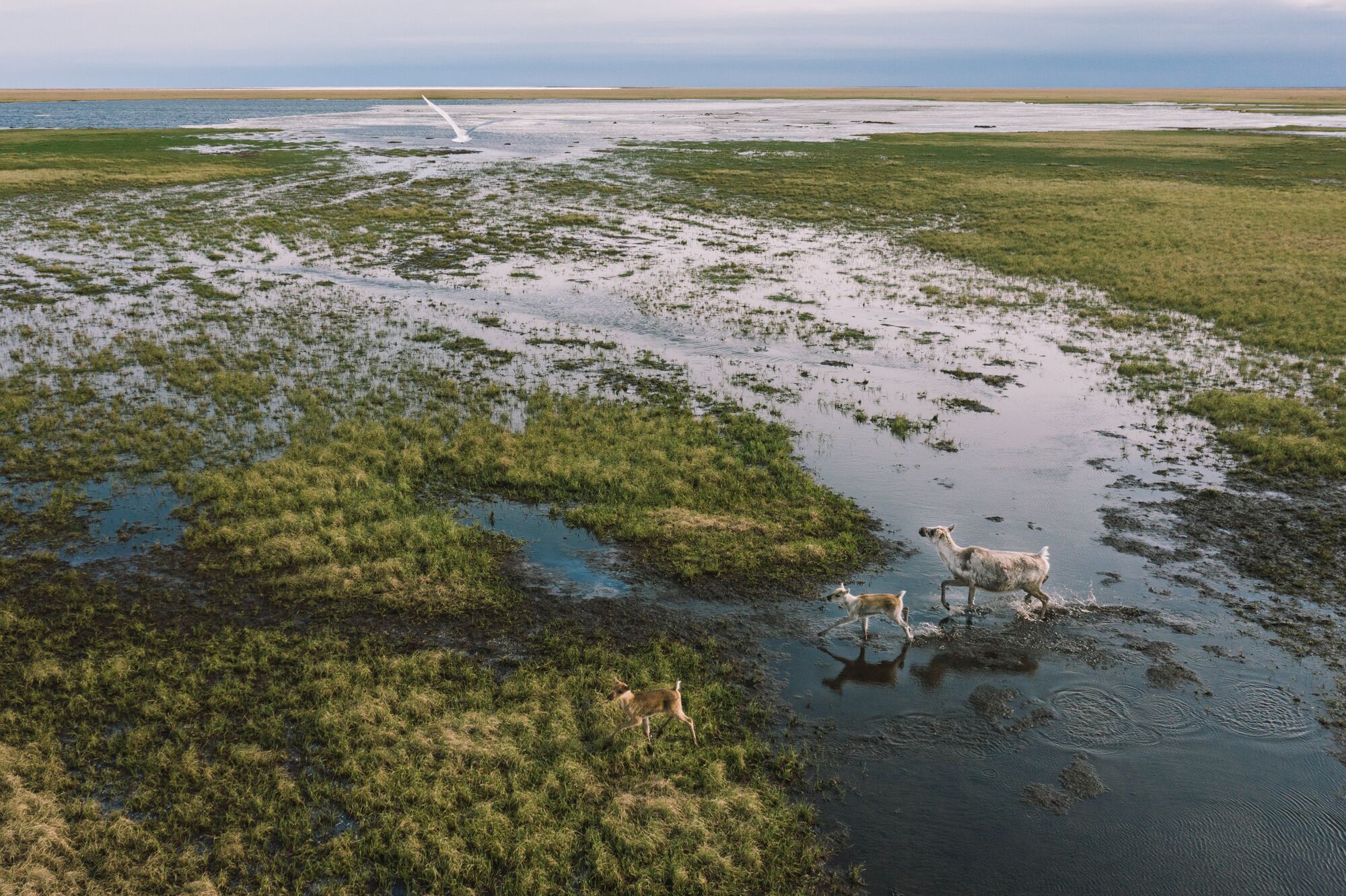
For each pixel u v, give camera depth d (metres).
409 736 10.73
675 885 8.81
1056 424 21.73
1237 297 32.88
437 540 15.59
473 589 14.18
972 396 23.83
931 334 29.59
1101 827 9.59
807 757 10.59
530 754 10.55
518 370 25.25
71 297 31.19
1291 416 21.53
